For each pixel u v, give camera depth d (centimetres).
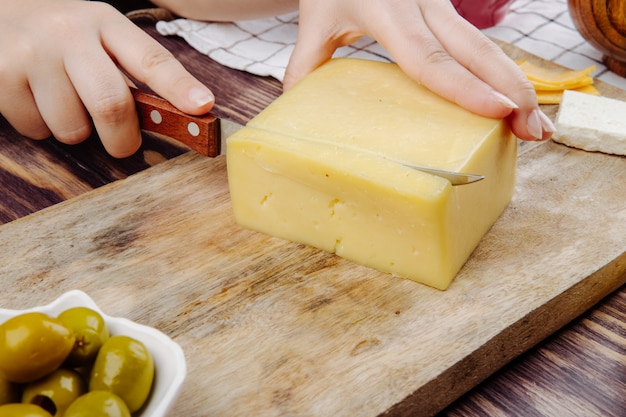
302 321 51
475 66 57
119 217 58
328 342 50
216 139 61
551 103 69
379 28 59
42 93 63
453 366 48
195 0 78
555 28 80
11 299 53
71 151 65
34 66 63
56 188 62
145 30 79
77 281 54
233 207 57
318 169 53
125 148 62
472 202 54
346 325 51
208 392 48
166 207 59
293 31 78
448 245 52
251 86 72
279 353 49
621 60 72
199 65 74
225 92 71
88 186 62
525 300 52
